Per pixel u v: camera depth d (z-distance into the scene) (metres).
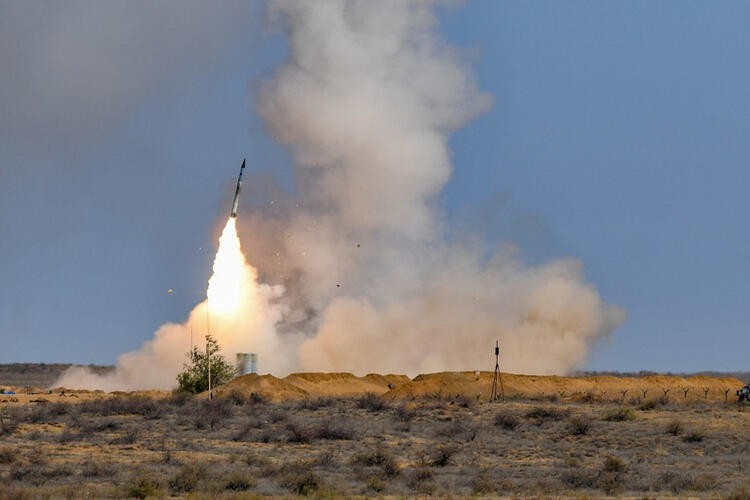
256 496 180.50
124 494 186.38
